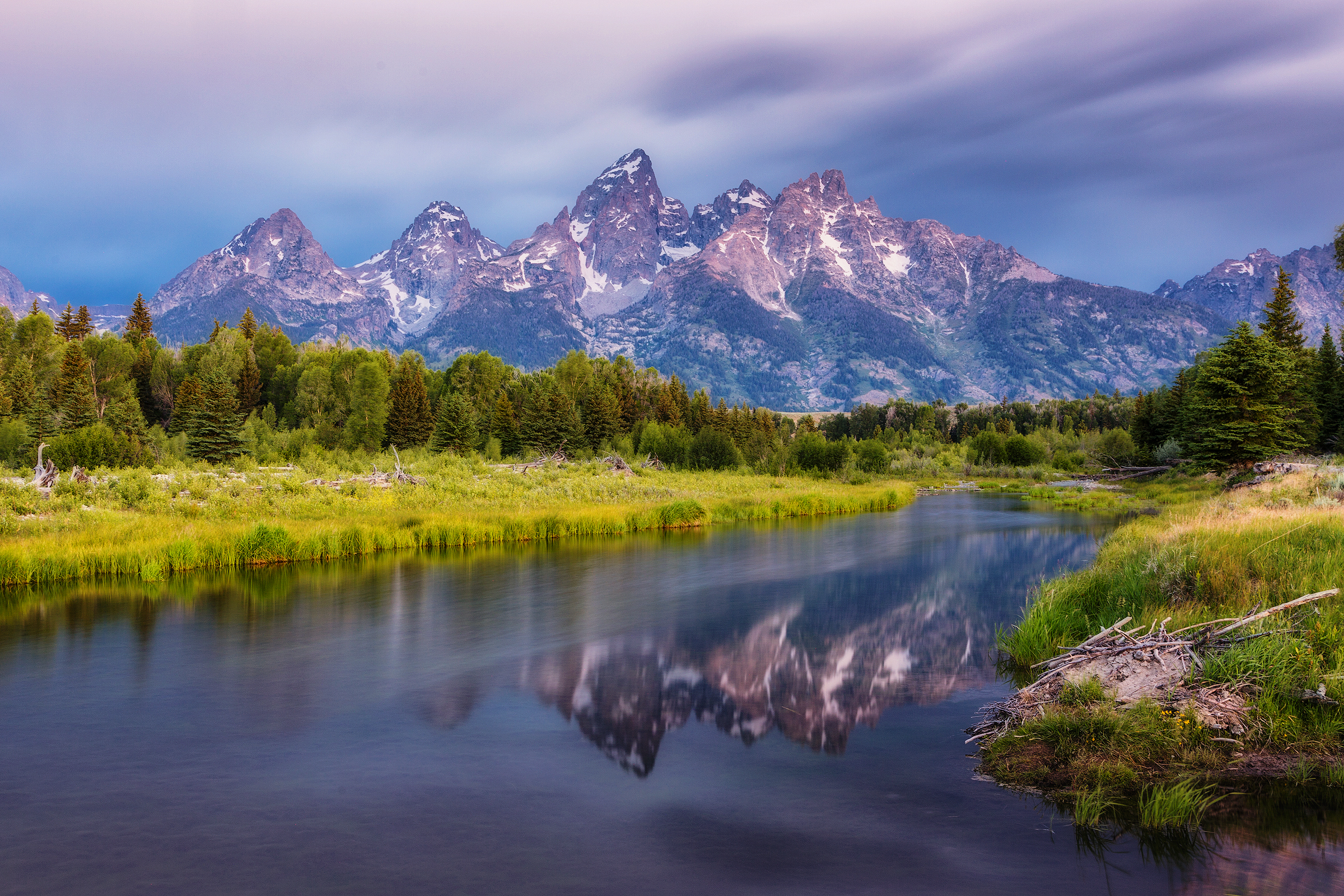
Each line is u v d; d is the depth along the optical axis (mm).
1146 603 12531
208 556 24297
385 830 7582
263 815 7953
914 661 13891
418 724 10836
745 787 8602
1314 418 57625
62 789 8594
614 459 70812
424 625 17125
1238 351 52125
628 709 11453
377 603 19391
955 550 28875
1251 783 7996
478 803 8234
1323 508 20469
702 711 11328
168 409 92250
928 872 6648
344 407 85562
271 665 13930
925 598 19844
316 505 34625
